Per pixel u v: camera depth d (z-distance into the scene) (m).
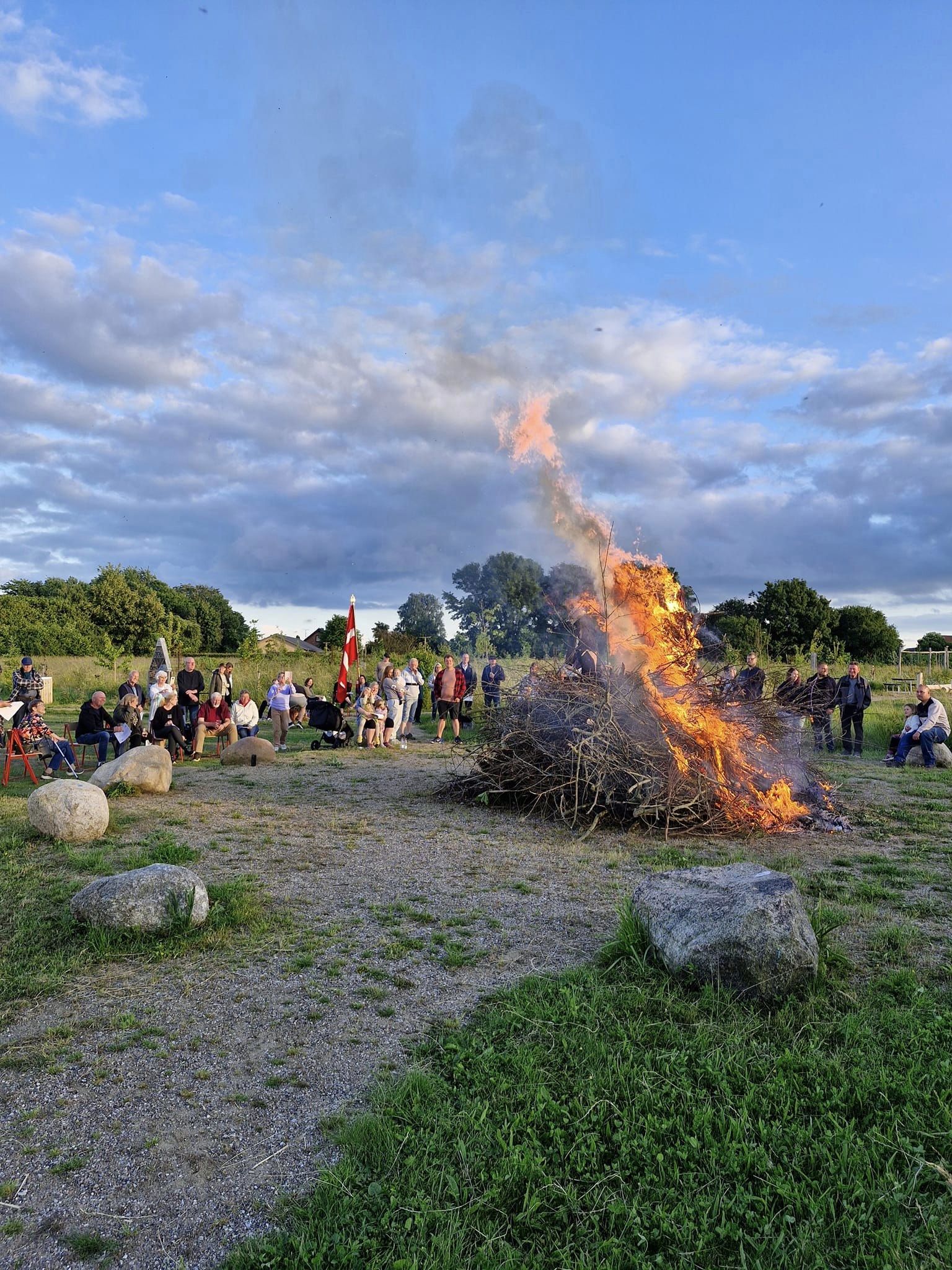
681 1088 3.49
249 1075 3.71
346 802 10.13
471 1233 2.70
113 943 5.15
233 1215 2.82
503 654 23.67
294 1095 3.55
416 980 4.77
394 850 7.80
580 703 9.77
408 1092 3.48
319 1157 3.12
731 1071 3.64
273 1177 3.01
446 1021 4.22
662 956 4.67
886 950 5.14
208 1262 2.61
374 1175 2.98
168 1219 2.79
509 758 10.01
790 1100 3.39
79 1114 3.38
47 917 5.58
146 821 8.77
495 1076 3.60
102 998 4.48
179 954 5.07
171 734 14.02
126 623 64.69
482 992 4.61
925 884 6.73
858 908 6.04
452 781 10.69
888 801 10.52
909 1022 4.07
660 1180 2.92
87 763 13.37
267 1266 2.53
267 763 13.74
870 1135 3.14
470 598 41.59
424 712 24.11
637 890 5.18
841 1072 3.58
